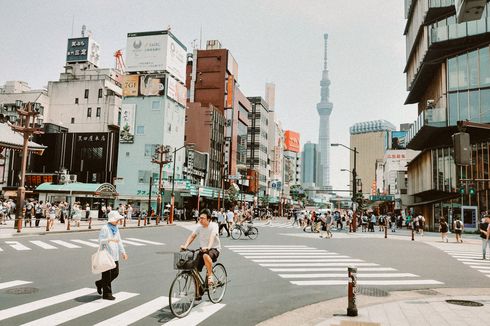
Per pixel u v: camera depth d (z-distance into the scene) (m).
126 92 57.34
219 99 75.19
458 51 39.25
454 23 40.25
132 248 16.75
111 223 7.71
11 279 9.34
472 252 18.45
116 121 66.38
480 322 6.39
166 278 9.95
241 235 25.73
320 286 9.61
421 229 29.80
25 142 23.48
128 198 54.28
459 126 10.41
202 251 7.19
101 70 69.94
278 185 102.38
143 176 55.28
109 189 38.09
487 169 36.56
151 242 19.41
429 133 41.31
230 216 24.41
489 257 16.52
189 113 68.25
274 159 112.25
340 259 14.61
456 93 38.16
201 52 76.75
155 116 56.28
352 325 6.15
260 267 12.34
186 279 6.80
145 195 54.50
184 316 6.59
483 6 4.48
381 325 6.17
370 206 95.25
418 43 48.44
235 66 83.31
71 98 67.50
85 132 60.59
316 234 29.58
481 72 36.78
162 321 6.22
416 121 43.25
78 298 7.60
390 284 10.09
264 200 88.69
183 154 61.16
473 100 37.03
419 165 47.38
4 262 11.91
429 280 10.73
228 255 15.15
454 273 12.09
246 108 87.38
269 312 7.03
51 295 7.80
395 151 77.69
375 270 12.23
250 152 95.81
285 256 15.16
